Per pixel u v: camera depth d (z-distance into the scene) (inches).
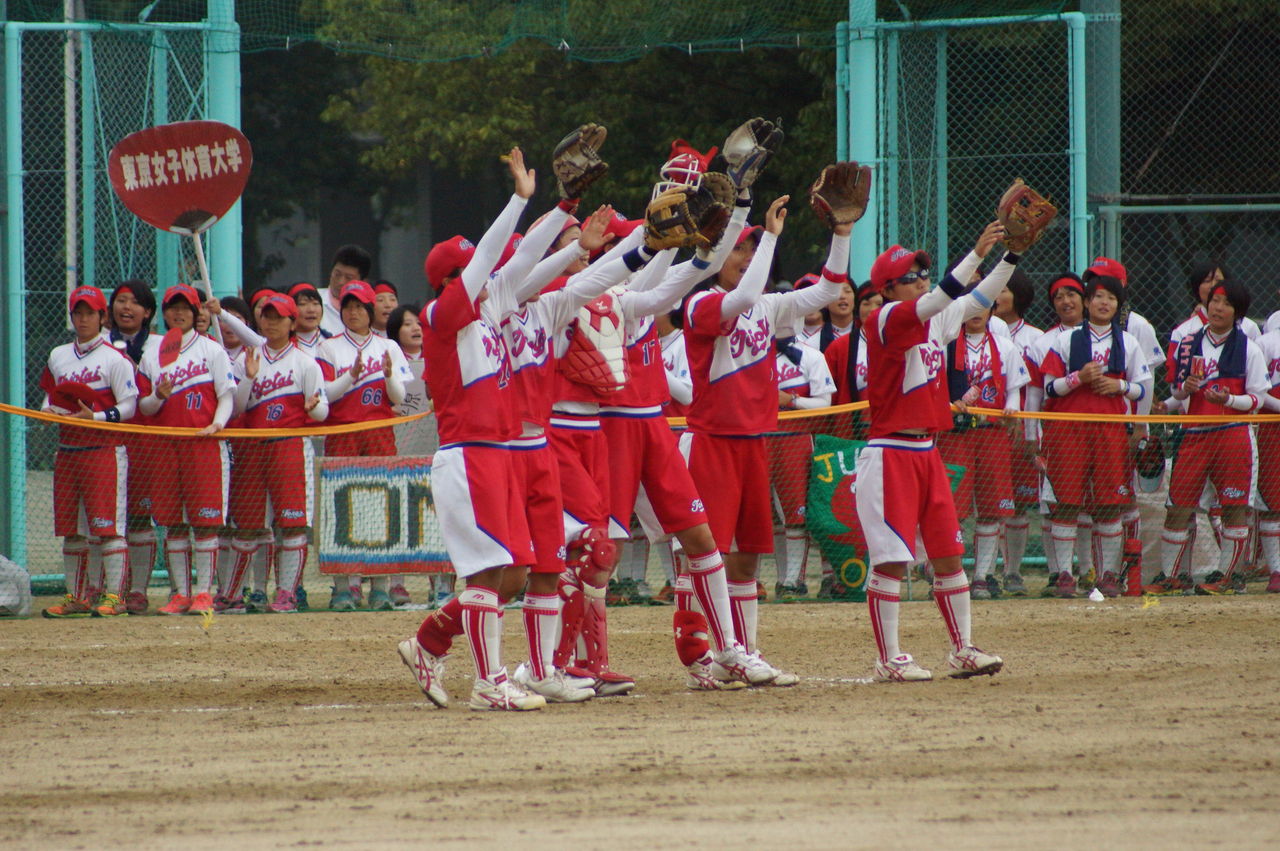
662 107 3206.2
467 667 1278.3
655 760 845.2
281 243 5300.2
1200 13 2432.3
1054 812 720.3
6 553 1856.5
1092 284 1691.7
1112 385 1649.9
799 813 723.4
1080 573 1713.8
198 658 1327.5
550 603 1072.2
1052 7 2014.0
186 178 1608.0
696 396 1130.7
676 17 2396.7
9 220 1877.5
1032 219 1088.2
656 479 1105.4
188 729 979.9
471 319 992.2
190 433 1590.8
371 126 3742.6
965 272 1073.5
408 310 1802.4
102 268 1980.8
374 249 5383.9
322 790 789.9
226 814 743.1
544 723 973.2
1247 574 1784.0
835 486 1653.5
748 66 3102.9
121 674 1246.3
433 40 2647.6
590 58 2388.0
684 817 718.5
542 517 1050.1
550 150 3400.6
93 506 1621.6
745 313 1122.7
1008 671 1184.8
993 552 1676.9
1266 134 2445.9
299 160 4441.4
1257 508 1718.8
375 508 1643.7
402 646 1061.1
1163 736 895.7
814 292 1141.7
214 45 1958.7
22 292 1884.8
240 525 1641.2
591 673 1093.1
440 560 1635.1
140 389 1637.6
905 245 2021.4
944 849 658.2
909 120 2018.9
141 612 1662.2
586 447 1083.9
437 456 1022.4
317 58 4328.3
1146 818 708.0
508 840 682.8
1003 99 2151.8
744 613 1155.9
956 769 813.9
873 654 1310.3
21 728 991.6
